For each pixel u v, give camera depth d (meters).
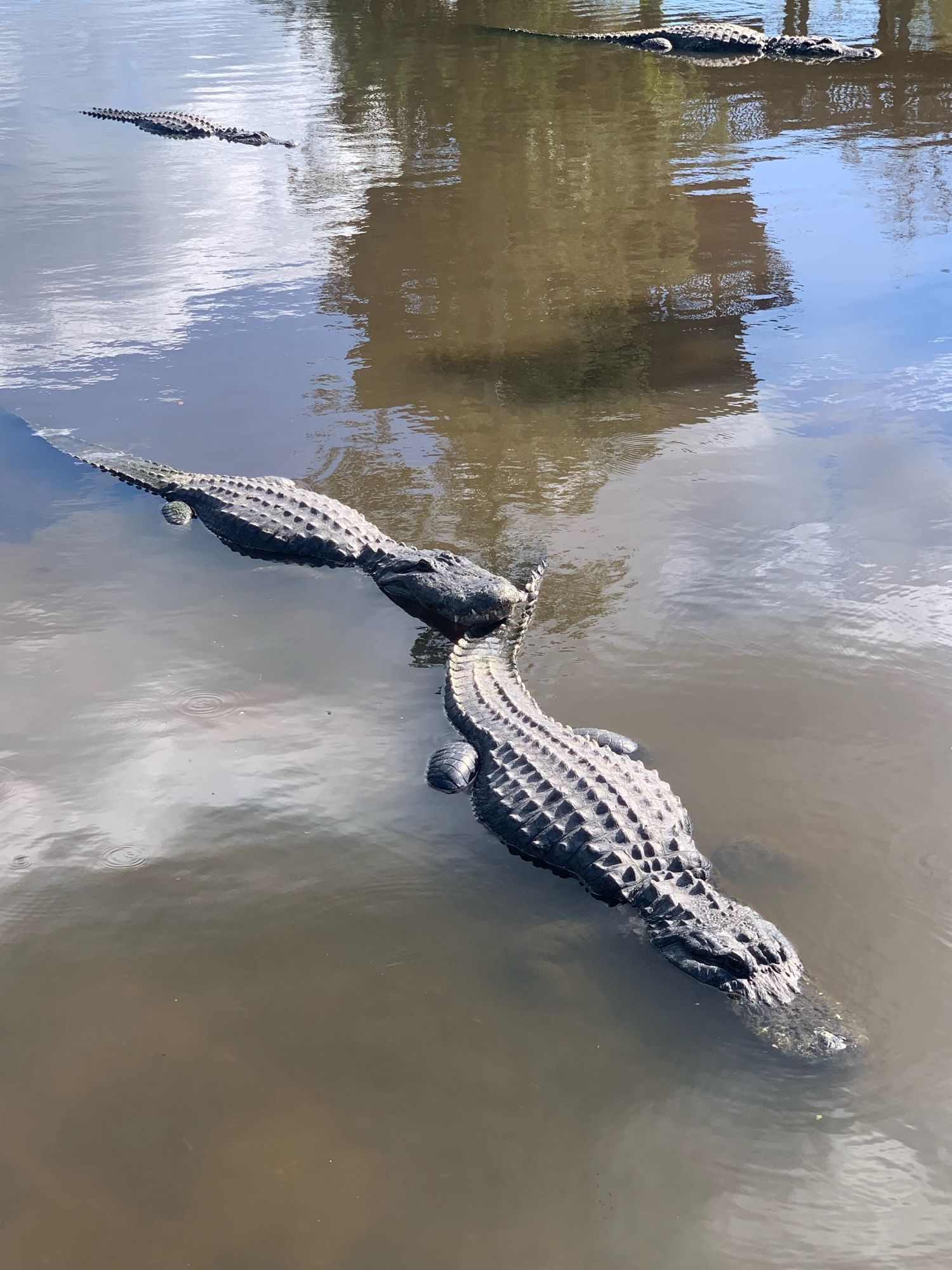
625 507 5.18
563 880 4.05
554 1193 3.49
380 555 5.03
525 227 8.04
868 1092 3.62
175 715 4.44
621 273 7.18
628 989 3.82
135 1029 3.74
